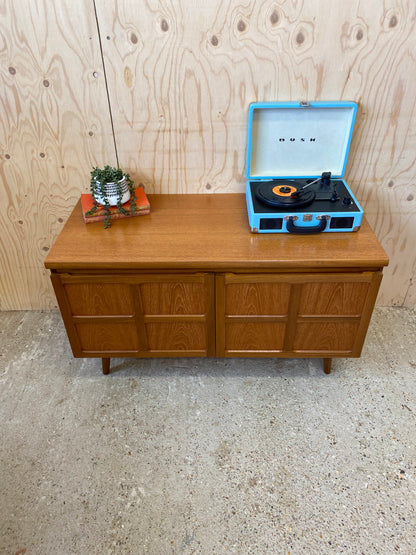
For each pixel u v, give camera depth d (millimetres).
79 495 1283
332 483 1298
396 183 1619
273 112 1450
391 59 1355
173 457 1380
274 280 1319
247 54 1358
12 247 1814
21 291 1961
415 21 1284
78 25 1306
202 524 1206
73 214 1540
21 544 1172
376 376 1650
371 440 1418
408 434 1435
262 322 1444
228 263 1269
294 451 1390
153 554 1144
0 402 1573
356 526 1193
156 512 1236
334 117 1459
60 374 1686
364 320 1411
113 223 1477
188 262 1271
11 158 1571
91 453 1396
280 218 1352
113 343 1526
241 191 1664
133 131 1516
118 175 1455
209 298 1381
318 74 1395
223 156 1568
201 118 1485
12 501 1270
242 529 1192
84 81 1409
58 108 1463
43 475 1336
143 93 1434
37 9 1276
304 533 1181
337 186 1489
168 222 1475
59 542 1174
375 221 1725
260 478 1315
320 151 1534
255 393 1595
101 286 1358
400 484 1292
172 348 1538
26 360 1752
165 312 1428
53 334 1881
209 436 1442
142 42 1339
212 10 1281
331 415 1505
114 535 1187
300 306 1393
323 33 1318
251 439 1430
